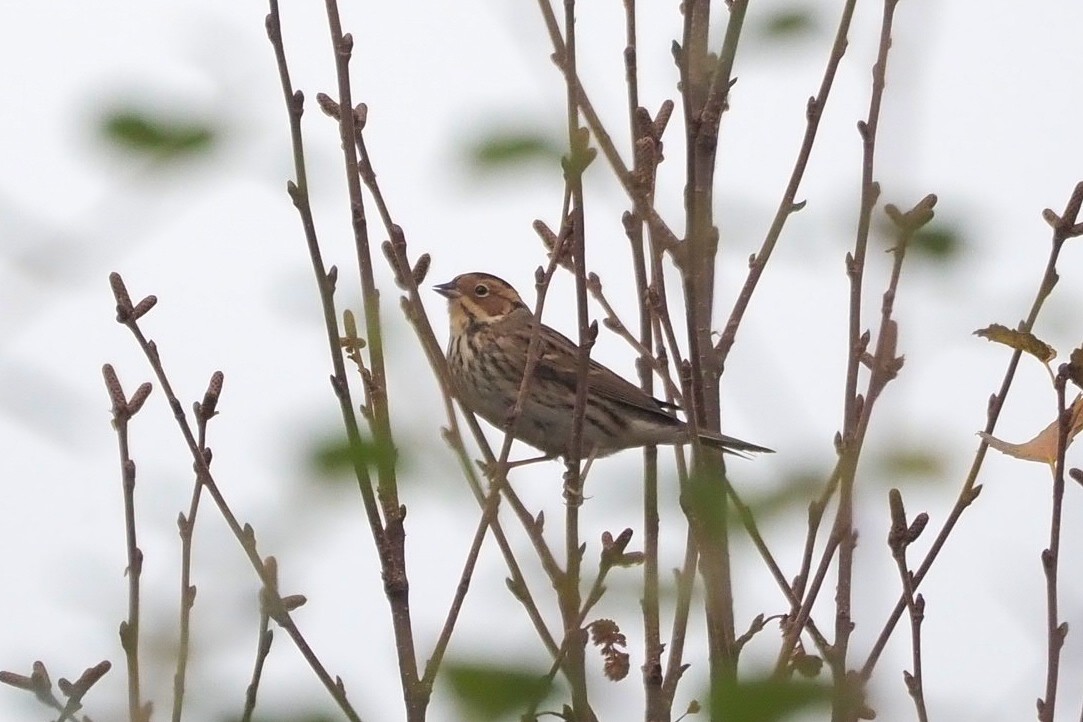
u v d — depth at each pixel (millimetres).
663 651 8945
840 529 7996
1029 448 7797
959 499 7984
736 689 4699
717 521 5883
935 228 6121
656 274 9000
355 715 6801
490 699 4707
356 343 8102
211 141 4602
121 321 7801
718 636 7742
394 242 8961
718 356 9305
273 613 7121
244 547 7328
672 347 8609
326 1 8406
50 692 7281
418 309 8789
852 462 6738
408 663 7477
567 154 5023
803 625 7902
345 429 5738
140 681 7324
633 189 8523
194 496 7547
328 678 7094
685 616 8227
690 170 8305
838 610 8180
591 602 7078
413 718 7355
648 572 8211
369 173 9062
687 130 8273
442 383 8555
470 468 7891
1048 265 8195
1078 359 7500
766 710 4637
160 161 4555
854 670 7156
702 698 4984
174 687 7184
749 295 9328
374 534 7699
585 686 7086
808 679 4805
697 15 9172
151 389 7770
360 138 9070
